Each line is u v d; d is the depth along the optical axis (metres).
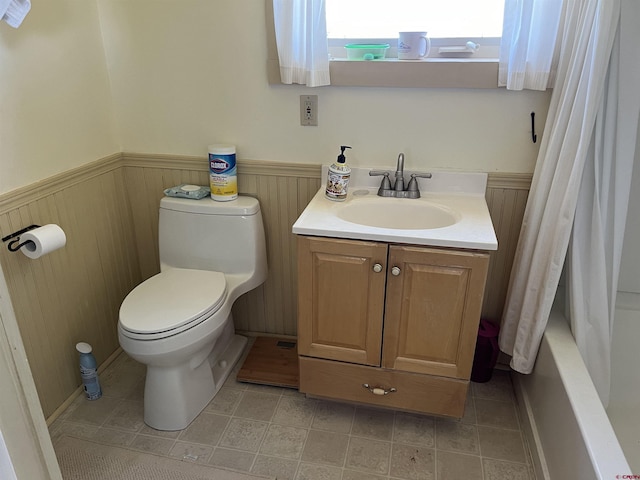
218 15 1.82
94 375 1.93
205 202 1.98
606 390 1.72
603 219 1.55
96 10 1.89
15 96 1.57
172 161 2.08
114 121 2.06
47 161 1.72
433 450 1.73
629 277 1.86
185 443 1.75
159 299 1.75
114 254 2.13
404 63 1.72
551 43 1.58
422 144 1.86
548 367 1.61
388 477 1.62
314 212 1.69
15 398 0.74
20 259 1.63
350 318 1.65
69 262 1.87
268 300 2.25
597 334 1.66
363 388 1.77
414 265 1.53
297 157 1.98
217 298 1.76
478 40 1.80
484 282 1.50
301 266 1.62
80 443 1.74
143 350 1.60
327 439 1.77
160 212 2.01
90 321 2.02
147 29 1.90
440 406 1.73
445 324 1.58
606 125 1.47
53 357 1.83
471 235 1.50
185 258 2.04
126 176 2.15
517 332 1.76
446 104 1.78
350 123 1.88
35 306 1.72
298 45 1.74
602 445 1.24
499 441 1.77
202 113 1.98
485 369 2.01
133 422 1.85
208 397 1.93
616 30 1.39
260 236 2.02
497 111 1.76
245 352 2.25
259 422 1.85
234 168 1.96
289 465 1.67
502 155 1.82
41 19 1.64
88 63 1.88
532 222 1.68
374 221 1.82
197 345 1.69
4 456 0.73
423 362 1.66
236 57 1.87
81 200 1.90
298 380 2.03
